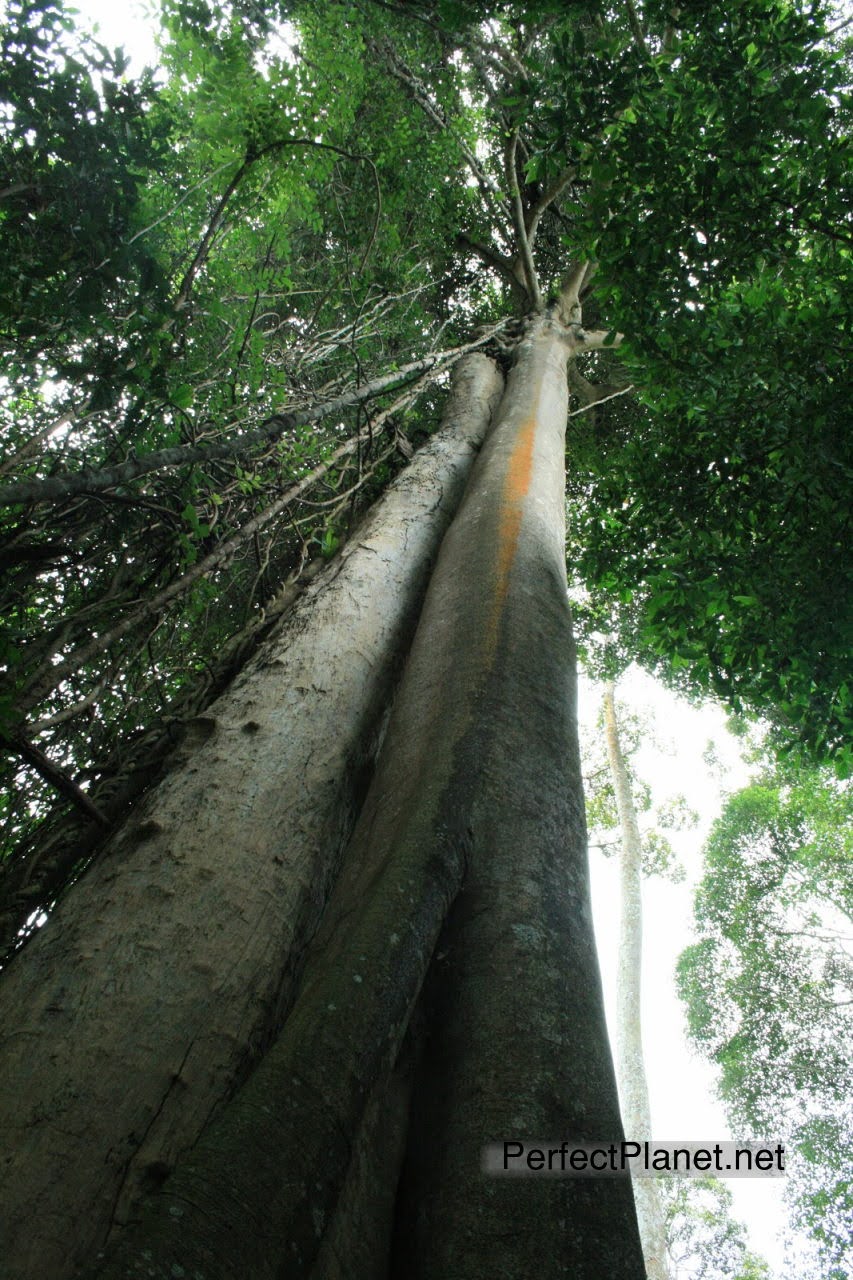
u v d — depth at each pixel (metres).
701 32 4.48
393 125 7.78
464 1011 1.87
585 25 8.73
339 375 6.57
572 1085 1.70
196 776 2.82
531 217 10.95
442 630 3.30
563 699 2.92
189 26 4.49
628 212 4.55
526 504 4.41
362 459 6.73
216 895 2.36
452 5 5.04
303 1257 1.23
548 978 1.90
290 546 6.25
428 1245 1.51
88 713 3.68
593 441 11.26
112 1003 1.99
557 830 2.35
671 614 5.21
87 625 3.71
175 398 3.36
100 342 3.15
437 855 2.03
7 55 2.81
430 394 10.19
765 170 4.54
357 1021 1.55
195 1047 1.95
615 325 4.76
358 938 1.75
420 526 5.18
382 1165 1.71
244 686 3.41
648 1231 10.62
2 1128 1.67
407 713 2.90
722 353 4.54
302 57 5.32
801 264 4.59
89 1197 1.60
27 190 2.88
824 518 4.47
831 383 4.34
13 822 3.38
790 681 4.98
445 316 11.88
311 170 5.06
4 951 2.76
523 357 8.46
